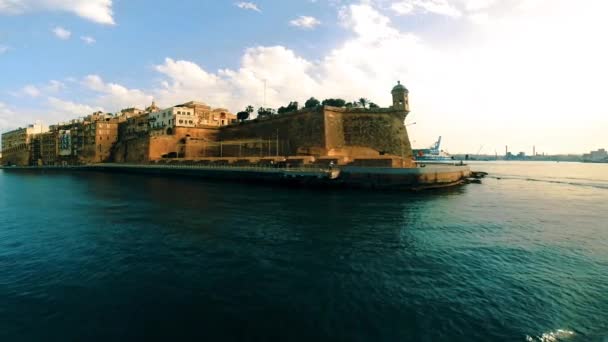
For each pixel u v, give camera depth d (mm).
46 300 10836
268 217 24375
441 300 11070
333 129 67250
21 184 52938
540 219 25422
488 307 10664
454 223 22906
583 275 13516
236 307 10406
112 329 9188
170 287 11852
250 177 54844
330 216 24797
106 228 20734
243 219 23641
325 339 8766
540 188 51562
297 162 57969
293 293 11422
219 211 26938
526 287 12227
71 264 14180
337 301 10852
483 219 24625
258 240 18000
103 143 110250
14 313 9992
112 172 89375
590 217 26641
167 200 33500
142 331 9102
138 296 11148
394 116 68500
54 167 114500
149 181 58969
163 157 83688
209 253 15711
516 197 39219
